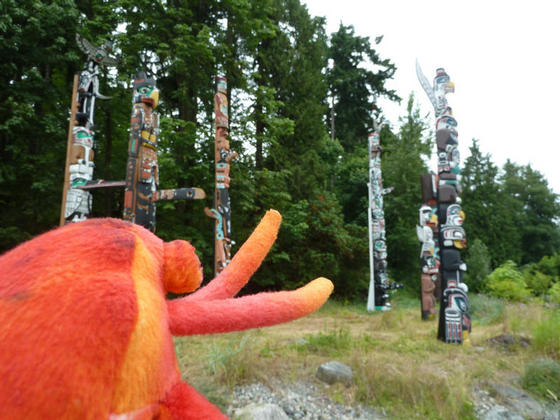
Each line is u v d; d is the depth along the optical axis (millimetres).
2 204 10422
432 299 9141
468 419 3506
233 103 12453
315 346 5215
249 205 11039
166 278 636
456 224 6406
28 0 9562
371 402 3699
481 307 9500
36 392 400
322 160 17297
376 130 12242
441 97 7090
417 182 19250
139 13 10602
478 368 4609
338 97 25953
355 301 13539
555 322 5547
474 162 26125
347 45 25750
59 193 10039
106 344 452
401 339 6090
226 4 11602
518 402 3904
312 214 13961
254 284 12992
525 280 14039
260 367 4227
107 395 443
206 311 636
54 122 9750
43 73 11234
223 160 8016
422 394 3762
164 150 10383
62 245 522
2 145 10203
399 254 18359
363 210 19172
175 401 568
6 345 415
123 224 645
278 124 12117
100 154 12750
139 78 5570
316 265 12961
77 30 10383
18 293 451
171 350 602
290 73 14922
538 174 34938
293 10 16016
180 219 10859
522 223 29766
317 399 3717
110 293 482
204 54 10445
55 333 431
